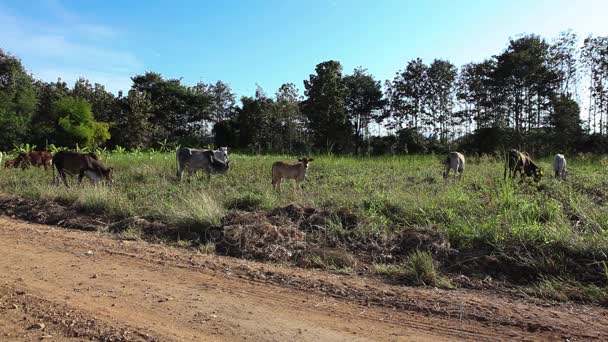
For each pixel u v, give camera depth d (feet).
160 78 199.62
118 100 165.37
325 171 59.57
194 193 35.01
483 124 140.46
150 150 122.93
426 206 27.09
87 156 45.03
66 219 30.25
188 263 20.74
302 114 169.17
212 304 15.58
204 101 204.23
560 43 126.41
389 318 14.62
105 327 13.25
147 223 27.61
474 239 21.48
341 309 15.39
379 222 25.04
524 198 28.76
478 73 140.05
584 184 40.70
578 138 116.47
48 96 163.43
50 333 12.80
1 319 13.73
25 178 51.31
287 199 33.83
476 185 40.78
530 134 121.29
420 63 154.30
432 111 158.71
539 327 13.80
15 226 28.73
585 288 16.79
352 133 155.53
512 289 17.46
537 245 19.90
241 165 65.26
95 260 20.95
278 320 14.25
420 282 18.12
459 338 13.11
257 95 176.04
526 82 124.88
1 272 18.69
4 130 127.85
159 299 15.94
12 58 149.18
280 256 21.79
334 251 21.85
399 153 128.06
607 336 13.16
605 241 19.10
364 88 163.12
